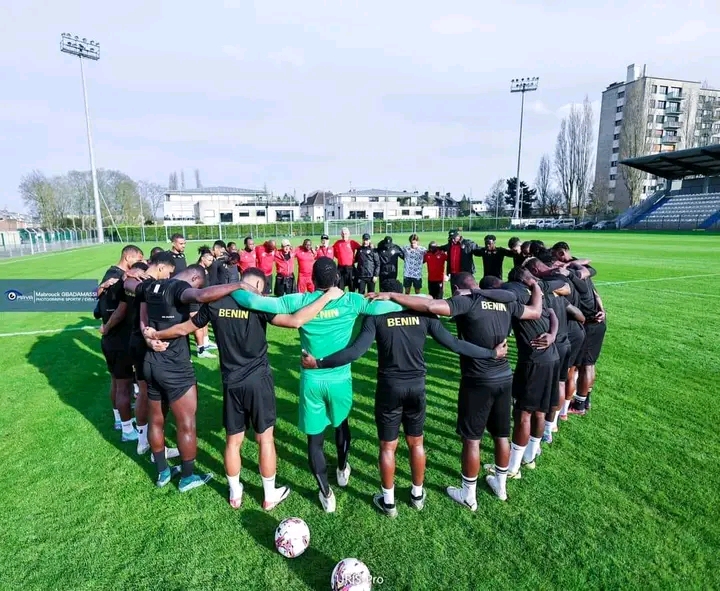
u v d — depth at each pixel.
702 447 4.09
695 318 8.97
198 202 72.56
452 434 4.46
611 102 73.50
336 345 3.18
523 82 52.16
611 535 2.98
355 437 4.41
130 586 2.62
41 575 2.70
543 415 3.68
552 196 73.62
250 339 3.11
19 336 8.65
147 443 4.14
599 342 4.67
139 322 3.71
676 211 47.53
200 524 3.15
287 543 2.81
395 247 11.37
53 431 4.55
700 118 71.75
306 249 11.37
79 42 38.12
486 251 8.84
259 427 3.21
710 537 2.95
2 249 28.94
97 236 44.03
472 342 3.14
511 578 2.64
